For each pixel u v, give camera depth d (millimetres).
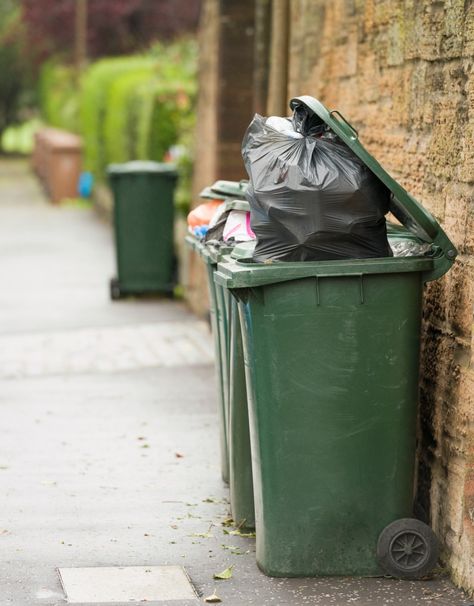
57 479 7797
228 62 13430
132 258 15711
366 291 5746
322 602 5695
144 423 9344
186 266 15516
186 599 5758
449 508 6023
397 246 6125
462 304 5887
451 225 6078
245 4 13344
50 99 44156
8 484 7684
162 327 13781
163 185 15625
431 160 6402
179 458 8312
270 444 5848
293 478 5863
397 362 5812
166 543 6570
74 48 40875
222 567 6188
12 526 6848
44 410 9812
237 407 6621
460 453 5883
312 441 5832
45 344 12883
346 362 5777
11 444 8711
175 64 23094
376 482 5895
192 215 7562
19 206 30844
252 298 5742
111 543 6570
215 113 13594
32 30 41844
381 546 5902
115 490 7555
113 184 15617
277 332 5746
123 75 25750
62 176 31469
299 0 9867
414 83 6695
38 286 17266
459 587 5852
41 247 22156
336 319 5746
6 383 10930
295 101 5973
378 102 7445
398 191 5637
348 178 5742
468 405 5762
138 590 5879
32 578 6039
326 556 5953
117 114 24766
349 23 8172
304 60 9695
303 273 5676
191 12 35719
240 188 7320
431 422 6293
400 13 6926
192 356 12070
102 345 12758
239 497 6719
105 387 10703
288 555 5949
